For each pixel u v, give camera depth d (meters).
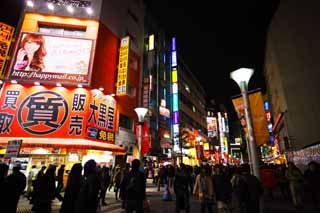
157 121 33.59
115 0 22.05
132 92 23.14
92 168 4.66
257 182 5.46
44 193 5.96
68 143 14.27
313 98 22.28
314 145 17.94
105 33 19.58
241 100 8.85
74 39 17.70
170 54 44.66
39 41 16.97
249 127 7.75
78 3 19.09
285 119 26.50
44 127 15.19
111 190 17.42
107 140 17.38
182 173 7.95
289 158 27.81
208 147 52.62
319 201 8.83
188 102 52.75
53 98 15.96
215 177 6.93
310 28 22.14
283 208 9.49
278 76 28.88
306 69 23.12
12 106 15.27
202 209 7.21
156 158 30.69
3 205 4.27
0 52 16.03
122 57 20.14
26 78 15.93
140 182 5.30
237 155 79.06
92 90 16.95
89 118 16.20
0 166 4.43
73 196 4.56
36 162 14.91
